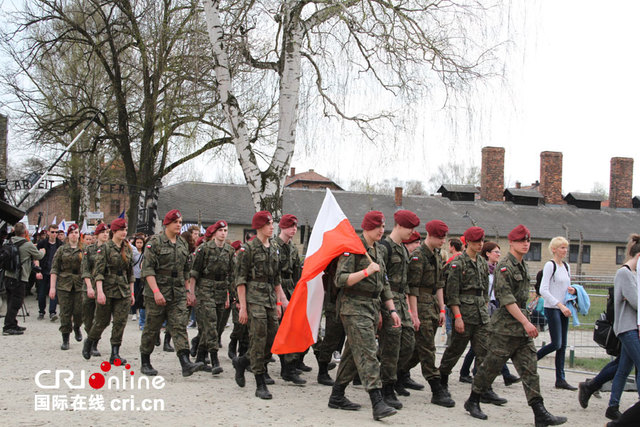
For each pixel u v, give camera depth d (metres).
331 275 6.73
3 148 29.14
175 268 8.00
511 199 48.22
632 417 4.98
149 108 22.45
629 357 6.74
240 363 7.65
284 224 8.62
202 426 5.66
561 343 8.47
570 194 49.84
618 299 6.72
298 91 12.36
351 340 6.29
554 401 7.71
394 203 44.91
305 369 9.23
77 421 5.70
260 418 6.05
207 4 12.06
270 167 12.21
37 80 25.16
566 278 8.49
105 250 8.76
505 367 8.80
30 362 8.87
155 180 23.88
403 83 12.37
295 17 12.10
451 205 46.00
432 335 7.41
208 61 13.40
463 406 7.21
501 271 6.53
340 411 6.52
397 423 6.07
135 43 23.34
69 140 28.94
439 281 7.61
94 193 31.73
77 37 24.58
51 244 14.93
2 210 13.14
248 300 7.27
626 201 50.94
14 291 12.05
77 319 10.93
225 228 8.98
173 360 9.53
